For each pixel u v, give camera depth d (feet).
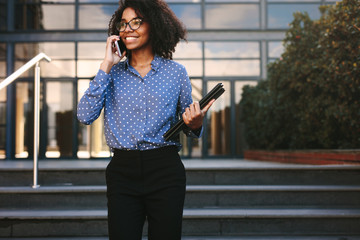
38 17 30.60
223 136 30.22
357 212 9.09
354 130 12.92
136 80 4.90
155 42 5.14
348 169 10.72
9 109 29.66
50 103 29.91
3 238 8.74
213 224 9.00
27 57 30.37
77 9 30.60
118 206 4.64
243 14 31.09
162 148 4.79
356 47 11.59
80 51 30.42
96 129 29.81
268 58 30.81
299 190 10.00
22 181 11.09
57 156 29.55
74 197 9.98
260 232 9.00
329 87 13.29
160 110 4.82
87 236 8.87
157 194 4.70
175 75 5.00
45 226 8.87
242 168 11.07
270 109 20.26
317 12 30.73
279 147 21.47
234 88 30.63
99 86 4.67
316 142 17.12
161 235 4.60
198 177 11.13
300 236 8.81
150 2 5.03
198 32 30.83
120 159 4.78
